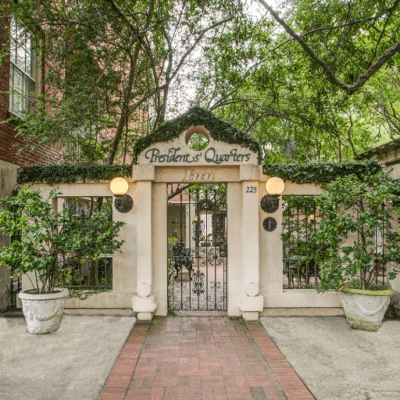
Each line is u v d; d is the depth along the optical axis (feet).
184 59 24.64
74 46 20.20
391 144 20.86
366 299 16.22
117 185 18.12
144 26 21.40
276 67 25.68
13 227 15.34
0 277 18.61
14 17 18.29
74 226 16.93
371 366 12.67
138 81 23.94
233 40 23.71
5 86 19.42
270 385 11.35
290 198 20.66
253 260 18.37
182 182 19.12
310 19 23.32
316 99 25.53
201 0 20.63
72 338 15.31
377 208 16.56
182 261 20.34
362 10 22.03
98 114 21.34
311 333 16.19
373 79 34.22
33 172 19.07
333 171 19.04
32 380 11.41
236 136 18.70
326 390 10.91
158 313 18.93
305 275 21.86
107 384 11.26
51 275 16.76
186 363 12.98
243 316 18.34
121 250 18.90
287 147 31.22
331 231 16.63
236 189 19.30
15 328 16.53
